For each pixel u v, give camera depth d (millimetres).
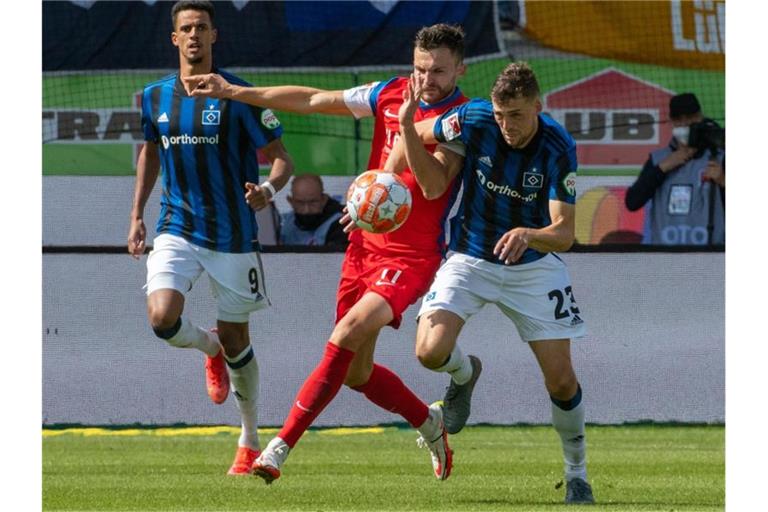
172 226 24500
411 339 38500
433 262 21391
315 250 38812
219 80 21922
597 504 19734
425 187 19906
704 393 39062
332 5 40344
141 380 38531
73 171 39500
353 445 32906
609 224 40438
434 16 40562
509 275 20344
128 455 29891
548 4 40781
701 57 40781
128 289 38844
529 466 27281
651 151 40500
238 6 40312
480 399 38594
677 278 39344
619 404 39062
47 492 21562
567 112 40750
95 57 39969
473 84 40875
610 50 40781
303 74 40406
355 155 39938
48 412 38281
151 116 24469
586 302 39250
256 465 19609
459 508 19016
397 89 21672
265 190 23672
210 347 25797
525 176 19875
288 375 38469
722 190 40188
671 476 24984
